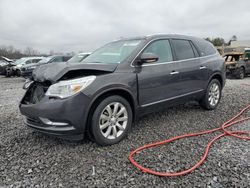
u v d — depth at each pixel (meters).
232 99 6.39
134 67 3.57
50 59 15.01
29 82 3.48
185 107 5.46
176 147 3.21
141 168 2.62
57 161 2.85
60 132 2.94
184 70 4.32
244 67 13.77
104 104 3.17
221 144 3.28
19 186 2.34
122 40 4.41
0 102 6.68
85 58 4.45
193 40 4.88
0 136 3.70
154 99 3.84
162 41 4.15
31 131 3.91
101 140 3.20
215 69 5.10
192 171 2.57
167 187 2.29
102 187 2.32
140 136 3.63
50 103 2.91
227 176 2.45
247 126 4.05
